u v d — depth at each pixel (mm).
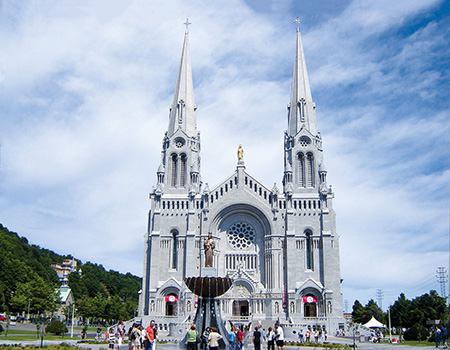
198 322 51812
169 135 113375
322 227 101750
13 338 70875
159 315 98938
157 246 103125
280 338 40906
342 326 94438
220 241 104750
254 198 104750
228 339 50656
